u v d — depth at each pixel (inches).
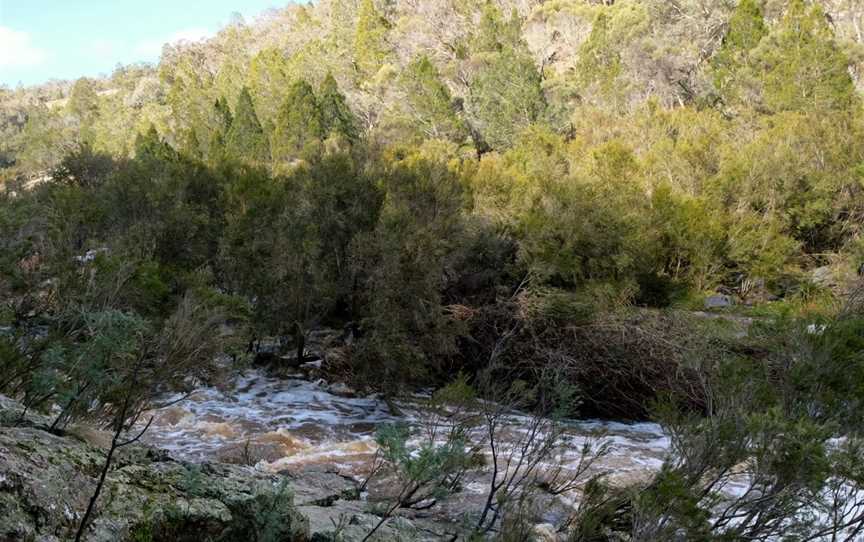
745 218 703.1
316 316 381.4
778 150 772.6
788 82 1194.0
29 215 305.3
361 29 2568.9
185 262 434.3
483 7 2346.2
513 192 616.1
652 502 132.6
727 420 152.6
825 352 187.2
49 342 179.5
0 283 236.4
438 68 2257.6
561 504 166.2
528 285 419.8
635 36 1712.6
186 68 3690.9
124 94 4190.5
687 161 816.9
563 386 193.0
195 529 100.3
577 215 531.5
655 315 379.6
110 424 163.5
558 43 2255.2
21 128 4879.4
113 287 246.5
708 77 1465.3
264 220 402.6
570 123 1493.6
